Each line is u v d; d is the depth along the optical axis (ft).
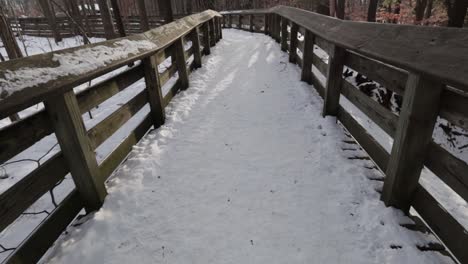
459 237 4.69
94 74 6.18
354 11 63.57
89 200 6.66
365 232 5.92
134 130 9.76
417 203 5.86
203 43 26.14
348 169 7.98
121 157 8.59
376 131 15.23
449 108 4.81
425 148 5.47
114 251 5.77
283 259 5.50
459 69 3.75
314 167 8.34
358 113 16.74
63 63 5.46
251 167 8.59
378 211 6.32
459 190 4.60
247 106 13.39
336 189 7.31
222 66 20.92
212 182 7.95
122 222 6.48
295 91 14.69
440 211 5.14
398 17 39.04
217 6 75.66
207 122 11.86
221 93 15.29
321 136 9.94
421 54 4.68
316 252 5.60
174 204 7.11
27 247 5.00
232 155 9.30
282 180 7.89
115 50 7.73
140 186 7.75
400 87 6.23
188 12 49.32
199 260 5.57
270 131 10.82
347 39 8.09
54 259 5.54
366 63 8.18
